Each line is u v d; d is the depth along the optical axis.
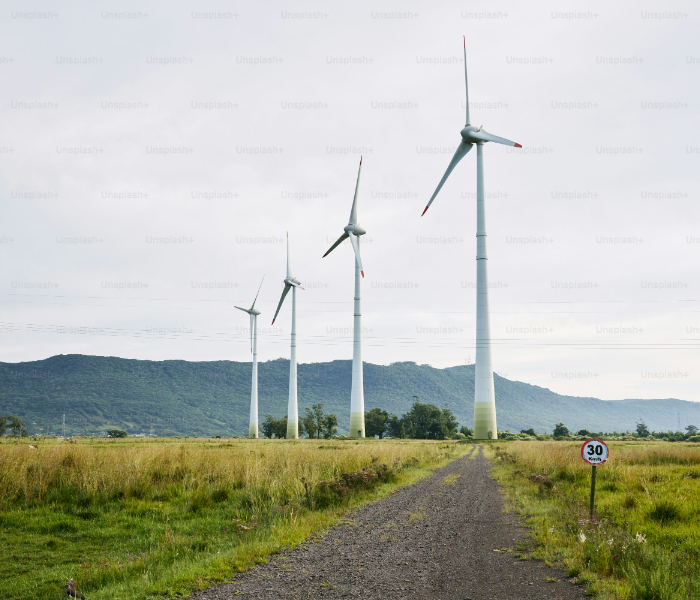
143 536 13.69
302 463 24.66
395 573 9.97
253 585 9.25
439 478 28.17
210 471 22.42
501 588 9.08
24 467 19.12
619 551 10.56
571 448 45.12
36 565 11.46
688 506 15.46
